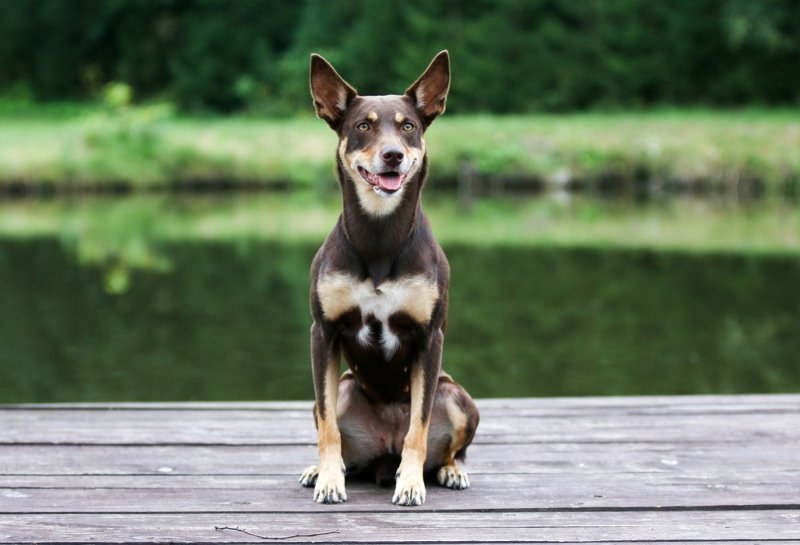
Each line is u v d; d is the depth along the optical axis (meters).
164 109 21.17
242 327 8.64
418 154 3.60
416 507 3.54
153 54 31.55
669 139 19.97
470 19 26.31
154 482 3.84
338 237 3.61
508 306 9.37
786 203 17.61
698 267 11.15
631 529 3.32
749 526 3.36
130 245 13.05
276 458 4.19
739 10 24.73
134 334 8.41
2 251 12.55
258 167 20.17
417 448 3.62
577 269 11.11
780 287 10.05
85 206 17.69
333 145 20.80
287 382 6.93
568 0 26.25
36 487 3.76
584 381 6.96
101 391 6.75
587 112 25.12
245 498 3.64
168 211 16.89
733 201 18.02
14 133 22.06
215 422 4.80
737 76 25.16
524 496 3.67
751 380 6.96
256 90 27.64
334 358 3.69
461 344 8.05
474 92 24.98
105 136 20.23
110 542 3.19
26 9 32.28
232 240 13.41
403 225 3.52
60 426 4.68
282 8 29.75
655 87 25.97
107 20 31.94
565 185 19.41
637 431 4.62
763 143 19.69
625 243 12.87
